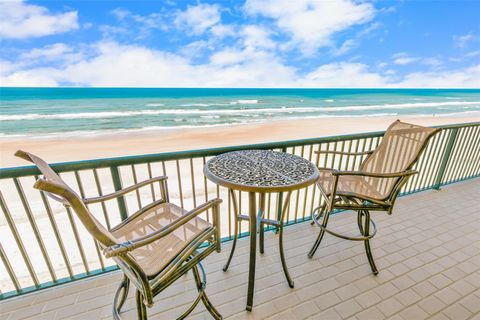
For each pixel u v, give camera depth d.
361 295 1.67
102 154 10.15
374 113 22.88
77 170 1.51
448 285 1.76
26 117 16.98
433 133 1.62
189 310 1.29
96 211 4.49
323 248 2.16
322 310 1.56
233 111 22.08
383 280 1.80
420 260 2.02
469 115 22.58
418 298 1.65
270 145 2.09
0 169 1.32
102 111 19.95
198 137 13.41
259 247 2.06
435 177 3.40
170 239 1.29
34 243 3.45
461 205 2.96
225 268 1.87
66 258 1.71
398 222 2.58
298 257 2.04
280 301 1.62
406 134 1.93
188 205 4.91
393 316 1.52
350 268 1.92
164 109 21.89
